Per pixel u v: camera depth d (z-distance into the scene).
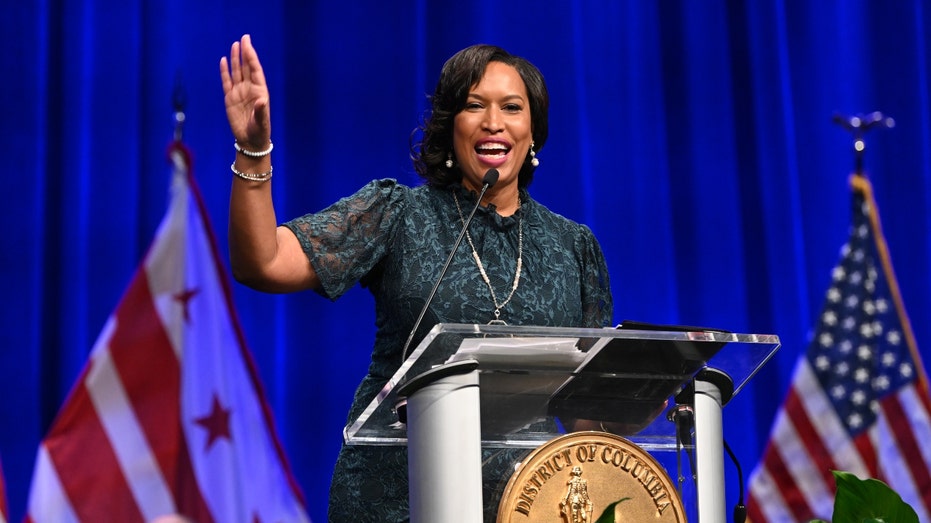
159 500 11.77
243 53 6.99
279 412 14.38
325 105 15.23
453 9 15.84
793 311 16.36
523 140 8.27
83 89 14.39
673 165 16.50
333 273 7.54
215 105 14.73
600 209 15.94
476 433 5.57
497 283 7.88
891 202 16.86
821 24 17.16
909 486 15.50
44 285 14.09
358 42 15.42
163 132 14.55
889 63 17.19
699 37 16.72
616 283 15.79
